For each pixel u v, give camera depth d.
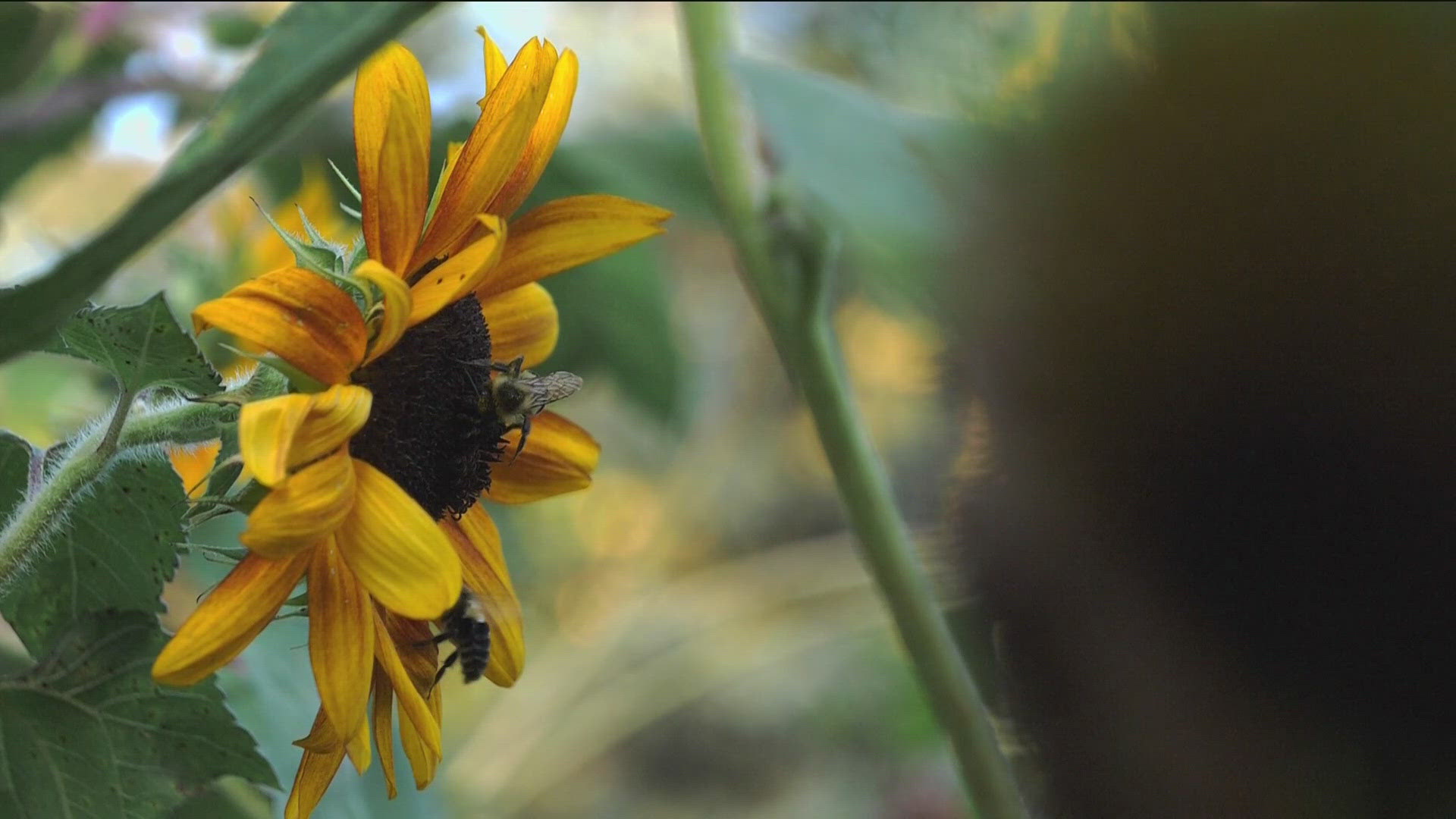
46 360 0.74
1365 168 0.46
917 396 0.52
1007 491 0.49
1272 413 0.46
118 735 0.55
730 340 1.85
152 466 0.53
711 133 0.61
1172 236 0.47
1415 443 0.46
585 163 0.75
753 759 1.64
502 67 0.55
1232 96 0.47
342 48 0.47
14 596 0.54
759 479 1.92
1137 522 0.47
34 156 0.71
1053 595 0.49
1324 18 0.47
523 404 0.56
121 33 0.70
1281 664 0.47
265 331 0.52
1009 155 0.48
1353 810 0.47
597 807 1.63
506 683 0.57
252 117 0.47
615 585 1.67
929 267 0.48
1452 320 0.46
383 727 0.55
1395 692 0.46
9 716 0.54
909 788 1.36
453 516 0.56
